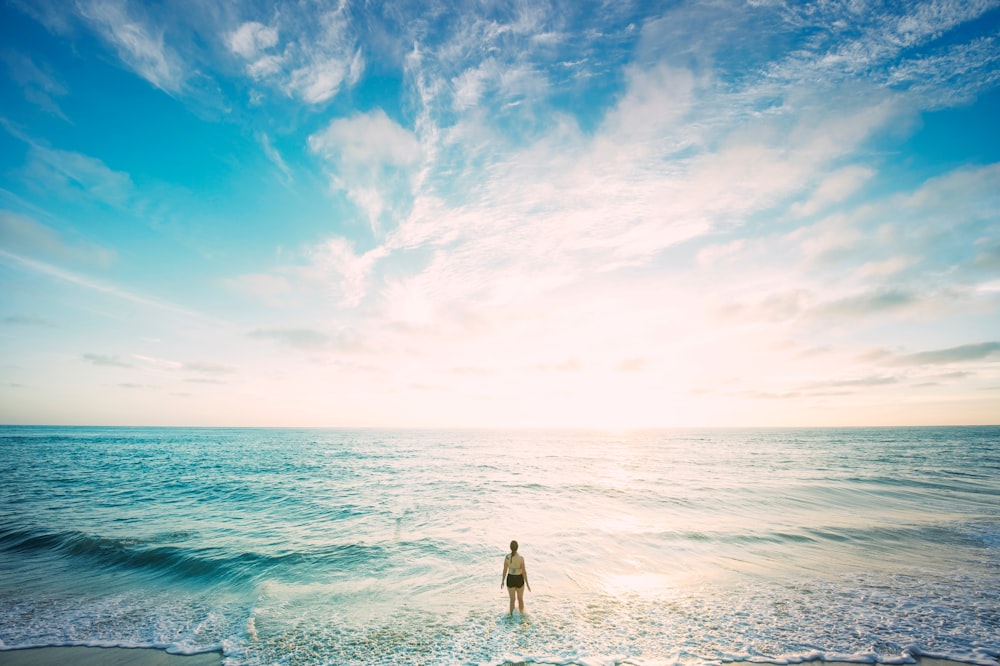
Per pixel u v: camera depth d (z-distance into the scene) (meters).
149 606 10.95
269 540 16.06
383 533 17.03
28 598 11.38
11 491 26.27
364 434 147.62
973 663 8.30
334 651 8.82
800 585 12.07
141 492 26.31
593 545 15.50
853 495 24.78
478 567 13.55
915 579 12.48
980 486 28.11
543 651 8.81
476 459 49.47
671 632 9.54
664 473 35.19
